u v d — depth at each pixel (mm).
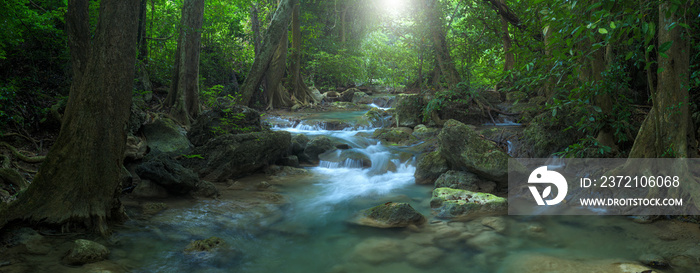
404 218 5621
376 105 20703
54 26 10180
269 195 7129
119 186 5281
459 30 15773
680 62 5367
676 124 5477
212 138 9258
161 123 9297
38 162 7066
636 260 4254
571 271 3996
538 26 8016
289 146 9672
